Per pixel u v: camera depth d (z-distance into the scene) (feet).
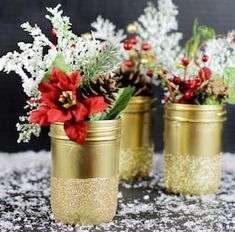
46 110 2.30
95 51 2.47
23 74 2.44
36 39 2.46
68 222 2.46
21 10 3.98
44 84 2.33
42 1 3.96
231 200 2.86
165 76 2.94
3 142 4.10
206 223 2.50
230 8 4.03
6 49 4.01
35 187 3.11
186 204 2.78
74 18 4.01
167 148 2.97
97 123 2.38
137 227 2.44
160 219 2.55
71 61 2.47
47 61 2.45
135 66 3.26
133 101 3.15
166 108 2.96
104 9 4.02
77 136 2.30
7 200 2.85
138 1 4.01
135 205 2.76
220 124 2.93
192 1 4.02
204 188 2.92
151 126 3.26
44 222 2.50
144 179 3.28
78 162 2.40
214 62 3.00
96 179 2.42
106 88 2.37
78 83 2.33
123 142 3.19
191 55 3.04
